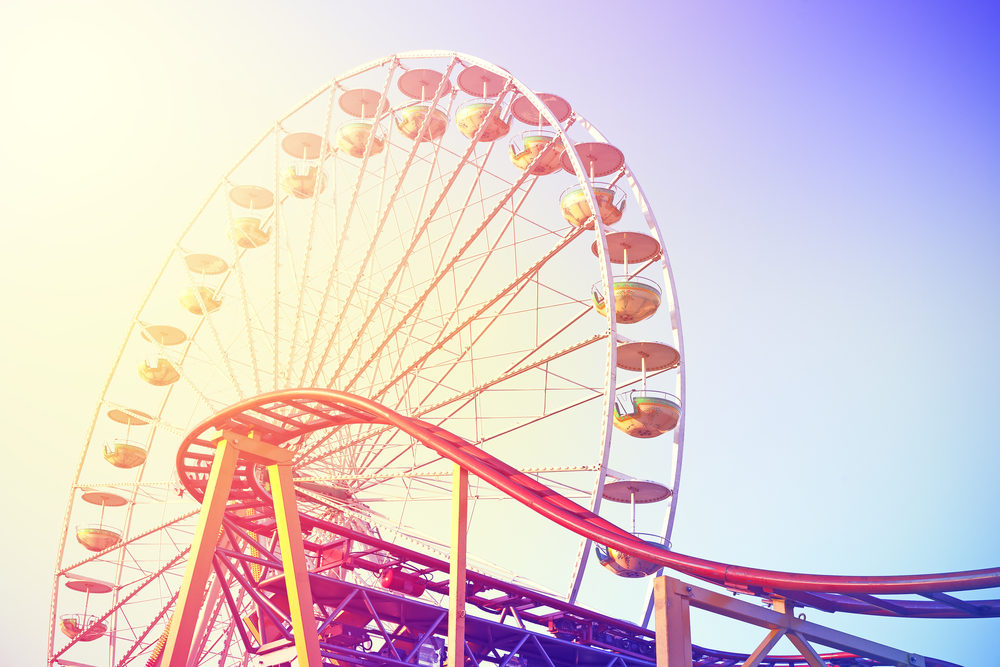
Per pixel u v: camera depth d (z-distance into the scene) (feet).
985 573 45.70
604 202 121.39
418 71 134.72
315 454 112.47
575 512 68.23
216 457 88.58
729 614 55.93
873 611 60.80
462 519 72.49
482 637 109.50
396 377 101.76
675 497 118.21
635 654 114.42
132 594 125.70
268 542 121.49
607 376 98.48
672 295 127.03
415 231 104.12
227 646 132.05
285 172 140.67
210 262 142.61
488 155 126.52
